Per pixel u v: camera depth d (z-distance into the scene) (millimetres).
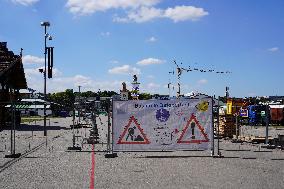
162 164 12805
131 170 11516
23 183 9414
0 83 38344
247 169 11562
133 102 14883
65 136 26891
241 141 21469
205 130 14805
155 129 14859
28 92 54219
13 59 38844
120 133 14891
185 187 8836
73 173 10977
